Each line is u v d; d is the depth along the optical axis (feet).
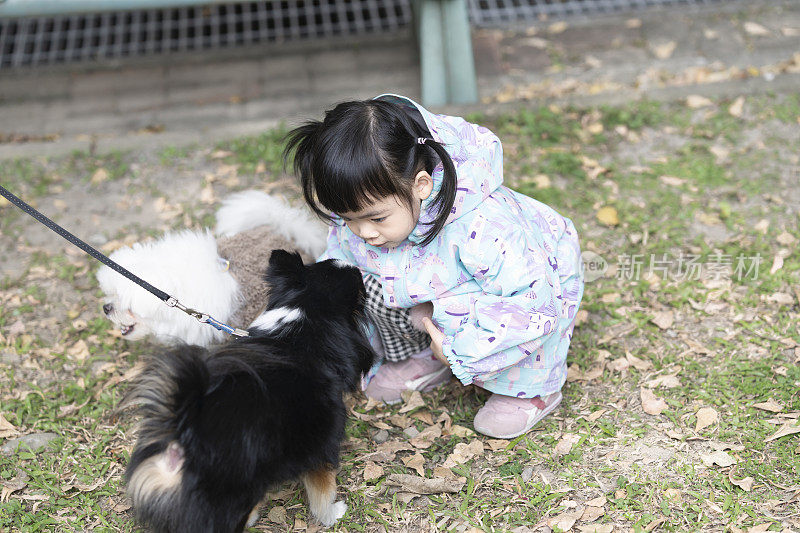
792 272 11.61
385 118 7.65
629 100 16.21
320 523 8.61
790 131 14.90
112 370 10.98
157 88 18.80
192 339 9.89
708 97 16.08
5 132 17.38
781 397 9.57
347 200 7.70
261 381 7.20
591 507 8.42
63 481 9.32
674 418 9.46
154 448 6.91
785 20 19.25
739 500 8.33
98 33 20.88
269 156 15.34
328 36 20.38
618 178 14.05
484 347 8.44
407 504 8.76
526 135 15.43
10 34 20.86
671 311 11.25
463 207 8.42
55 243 13.66
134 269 9.68
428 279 8.80
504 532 8.25
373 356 8.71
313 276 8.39
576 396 9.99
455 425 9.77
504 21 20.22
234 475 6.96
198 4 15.61
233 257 10.33
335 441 7.95
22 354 11.30
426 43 16.53
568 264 9.53
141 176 15.31
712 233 12.64
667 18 19.75
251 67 19.36
